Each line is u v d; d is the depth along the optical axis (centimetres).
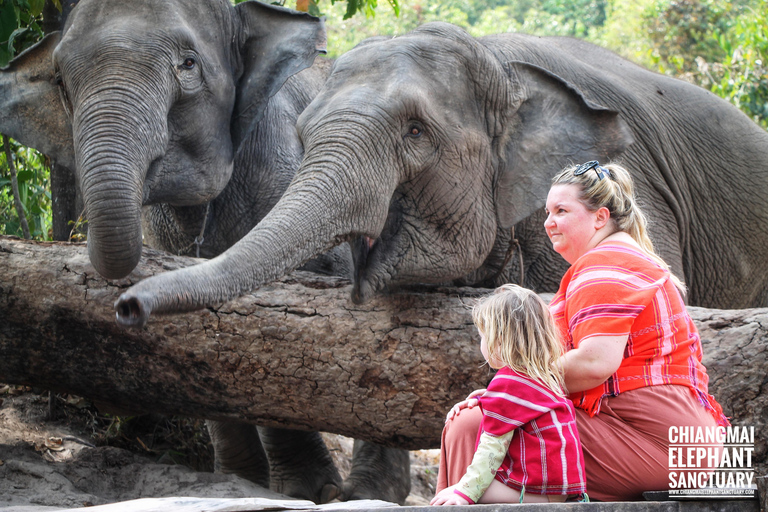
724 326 561
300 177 538
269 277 477
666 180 761
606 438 407
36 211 980
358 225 538
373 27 2912
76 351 618
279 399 602
